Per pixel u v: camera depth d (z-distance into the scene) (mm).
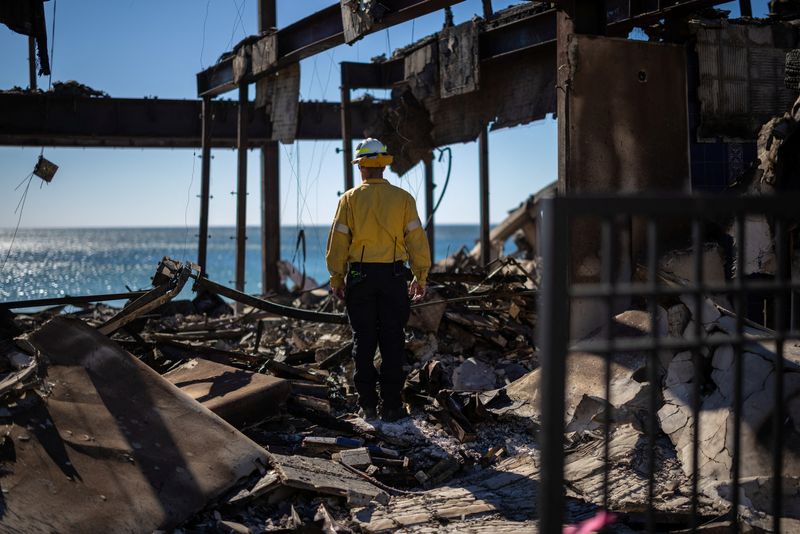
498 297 6871
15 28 6973
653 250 1970
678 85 5434
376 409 4855
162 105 13102
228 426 3801
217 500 3355
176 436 3596
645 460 3844
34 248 140375
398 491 3756
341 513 3463
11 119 12102
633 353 4562
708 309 4324
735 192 5988
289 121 10680
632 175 5285
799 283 2082
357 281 4656
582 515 3346
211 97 12562
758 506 3238
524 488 3748
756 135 6180
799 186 5699
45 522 2879
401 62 10906
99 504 3061
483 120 9617
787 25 6312
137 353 5590
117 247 149375
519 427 4672
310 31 8930
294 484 3459
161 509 3156
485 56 8859
